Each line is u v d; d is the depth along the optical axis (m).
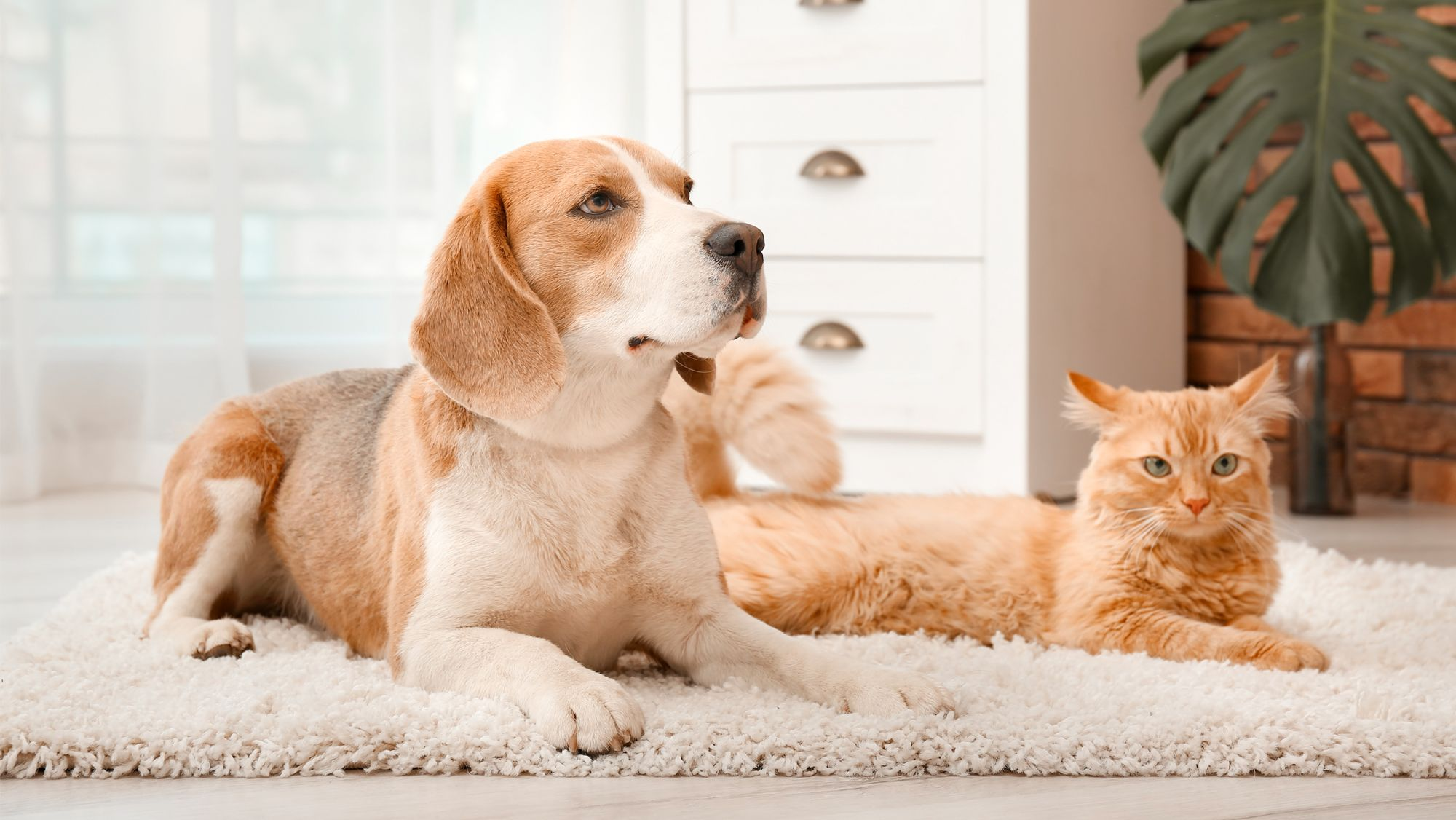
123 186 3.11
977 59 2.67
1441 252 2.62
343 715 1.26
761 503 1.89
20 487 2.97
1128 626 1.62
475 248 1.41
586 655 1.49
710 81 2.88
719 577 1.50
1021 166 2.65
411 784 1.19
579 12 3.28
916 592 1.75
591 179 1.39
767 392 1.86
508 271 1.39
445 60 3.25
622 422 1.42
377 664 1.50
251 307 3.27
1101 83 2.96
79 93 3.08
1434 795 1.15
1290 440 3.00
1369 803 1.13
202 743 1.22
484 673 1.31
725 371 1.87
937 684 1.32
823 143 2.81
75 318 3.11
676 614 1.47
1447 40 2.61
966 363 2.73
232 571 1.71
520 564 1.38
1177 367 3.39
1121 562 1.66
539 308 1.38
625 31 3.28
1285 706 1.30
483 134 3.30
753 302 1.38
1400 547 2.55
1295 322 2.66
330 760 1.21
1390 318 3.19
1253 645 1.52
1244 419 1.69
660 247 1.36
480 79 3.30
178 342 3.12
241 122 3.24
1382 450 3.23
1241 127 3.42
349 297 3.33
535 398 1.36
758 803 1.13
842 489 2.88
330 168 3.30
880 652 1.57
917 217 2.75
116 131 3.10
